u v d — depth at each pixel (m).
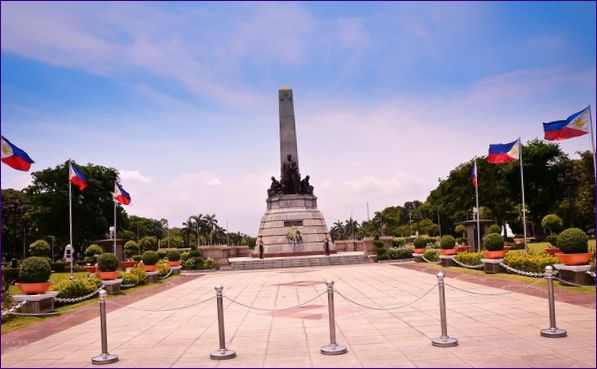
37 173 64.50
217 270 44.78
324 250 52.00
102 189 67.94
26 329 16.78
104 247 51.44
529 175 74.25
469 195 74.31
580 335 12.29
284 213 52.91
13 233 77.50
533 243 65.69
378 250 46.59
